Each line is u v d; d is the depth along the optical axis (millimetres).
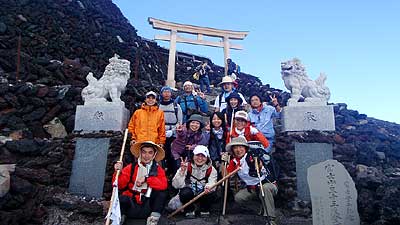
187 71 18047
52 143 5945
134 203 4266
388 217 4508
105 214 4957
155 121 5566
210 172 5031
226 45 14648
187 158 5293
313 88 6375
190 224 4664
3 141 5918
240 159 4988
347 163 5863
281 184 5742
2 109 6645
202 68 12648
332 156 5801
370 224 4797
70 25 12414
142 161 4406
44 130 6824
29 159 5668
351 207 4164
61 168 5605
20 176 5012
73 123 6914
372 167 6195
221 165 5430
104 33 13953
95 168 5641
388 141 7527
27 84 7152
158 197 4262
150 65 15305
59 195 5297
